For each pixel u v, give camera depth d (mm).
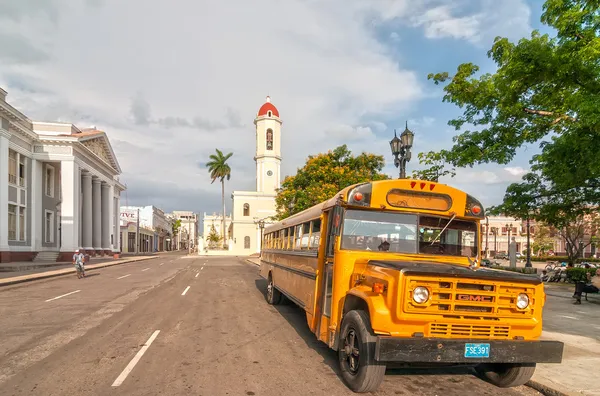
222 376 5848
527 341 4988
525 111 11336
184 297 14180
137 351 7105
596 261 44094
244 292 15875
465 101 12367
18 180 34062
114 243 59531
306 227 8664
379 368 5020
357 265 5973
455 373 6289
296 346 7637
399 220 6363
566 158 11039
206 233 93625
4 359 6590
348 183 23094
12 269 25984
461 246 6434
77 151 40094
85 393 5137
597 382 5711
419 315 4812
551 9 9516
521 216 17922
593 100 7980
